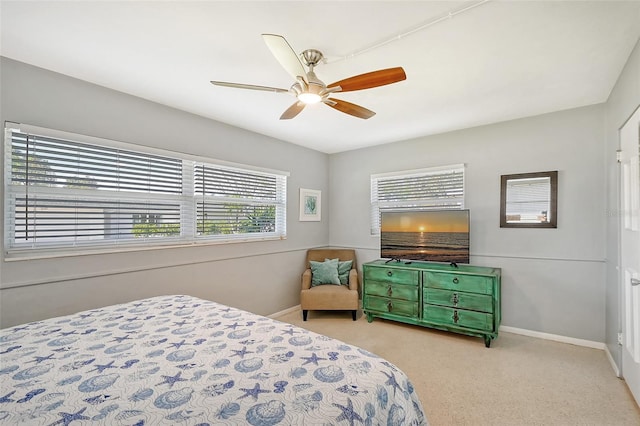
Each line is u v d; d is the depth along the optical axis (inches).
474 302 118.5
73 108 89.4
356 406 37.9
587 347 113.3
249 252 140.4
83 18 63.4
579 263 115.3
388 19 63.7
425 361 103.3
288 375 44.2
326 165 187.6
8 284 77.8
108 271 95.5
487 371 96.1
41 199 85.0
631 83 78.0
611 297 101.7
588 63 82.1
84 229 92.5
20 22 64.5
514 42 72.1
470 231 139.3
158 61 81.0
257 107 113.5
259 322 67.7
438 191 149.2
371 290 143.6
